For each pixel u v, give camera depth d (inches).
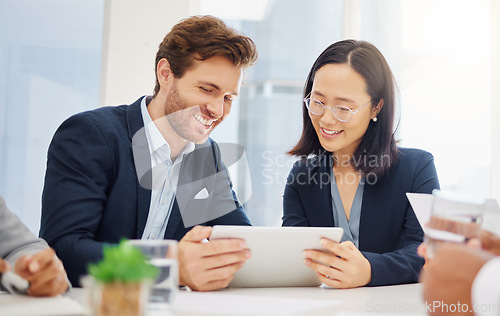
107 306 28.9
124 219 59.1
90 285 30.3
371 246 68.5
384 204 68.4
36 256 40.7
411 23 120.0
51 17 111.3
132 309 29.0
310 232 49.2
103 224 58.5
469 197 40.4
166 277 34.8
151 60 108.7
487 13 120.0
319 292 48.4
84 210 53.9
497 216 41.8
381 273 53.1
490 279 27.2
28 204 109.9
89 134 58.9
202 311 37.5
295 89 124.9
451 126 120.2
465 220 35.1
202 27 61.8
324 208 70.7
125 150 60.5
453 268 29.7
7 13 110.0
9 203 109.1
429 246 35.8
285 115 124.6
